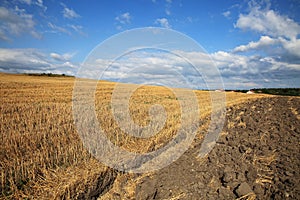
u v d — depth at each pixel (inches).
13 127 340.2
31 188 184.4
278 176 200.2
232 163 230.5
